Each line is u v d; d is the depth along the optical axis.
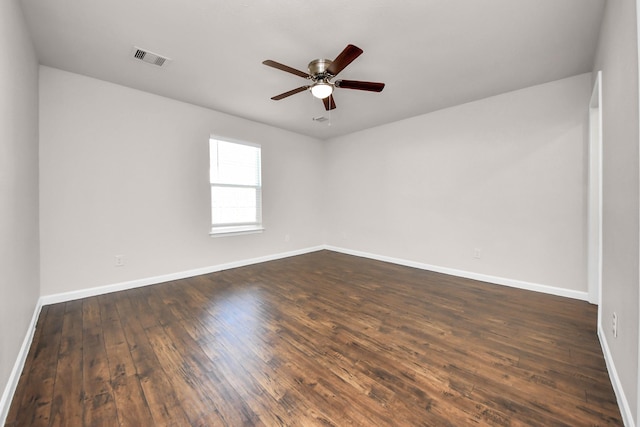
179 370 1.74
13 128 1.74
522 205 3.31
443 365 1.79
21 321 1.84
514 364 1.80
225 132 4.16
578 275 2.98
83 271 3.00
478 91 3.34
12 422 1.33
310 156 5.54
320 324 2.39
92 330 2.26
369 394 1.52
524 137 3.27
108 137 3.13
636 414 1.17
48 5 1.90
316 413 1.39
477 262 3.70
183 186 3.74
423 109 3.97
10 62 1.67
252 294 3.14
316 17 2.02
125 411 1.40
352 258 5.02
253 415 1.38
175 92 3.39
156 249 3.53
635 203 1.26
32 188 2.38
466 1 1.87
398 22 2.08
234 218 4.39
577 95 2.92
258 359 1.86
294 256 5.19
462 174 3.80
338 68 2.26
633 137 1.29
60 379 1.65
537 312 2.62
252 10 1.95
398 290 3.28
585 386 1.58
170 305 2.81
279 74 2.90
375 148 4.87
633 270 1.28
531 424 1.31
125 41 2.33
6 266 1.52
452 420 1.34
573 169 2.97
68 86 2.87
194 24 2.11
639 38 1.17
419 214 4.29
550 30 2.17
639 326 1.15
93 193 3.05
